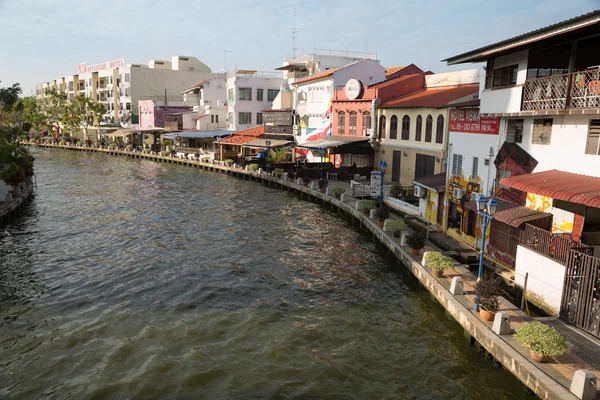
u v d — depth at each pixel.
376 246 24.69
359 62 49.22
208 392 12.02
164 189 43.72
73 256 22.81
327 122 50.31
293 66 66.81
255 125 69.88
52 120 102.12
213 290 18.53
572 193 13.10
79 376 12.71
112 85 98.69
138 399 11.77
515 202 17.84
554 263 13.91
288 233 27.44
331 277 19.98
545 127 16.41
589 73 14.64
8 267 21.16
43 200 37.84
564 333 12.49
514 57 17.66
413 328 15.27
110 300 17.58
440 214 24.52
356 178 40.81
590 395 9.59
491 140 19.55
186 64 97.12
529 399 11.14
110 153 82.44
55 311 16.62
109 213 32.94
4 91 34.38
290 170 46.16
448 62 20.91
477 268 18.64
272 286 18.98
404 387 12.21
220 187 45.06
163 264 21.62
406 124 38.00
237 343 14.40
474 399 11.61
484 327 13.11
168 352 13.86
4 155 32.00
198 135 64.25
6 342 14.45
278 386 12.27
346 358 13.55
